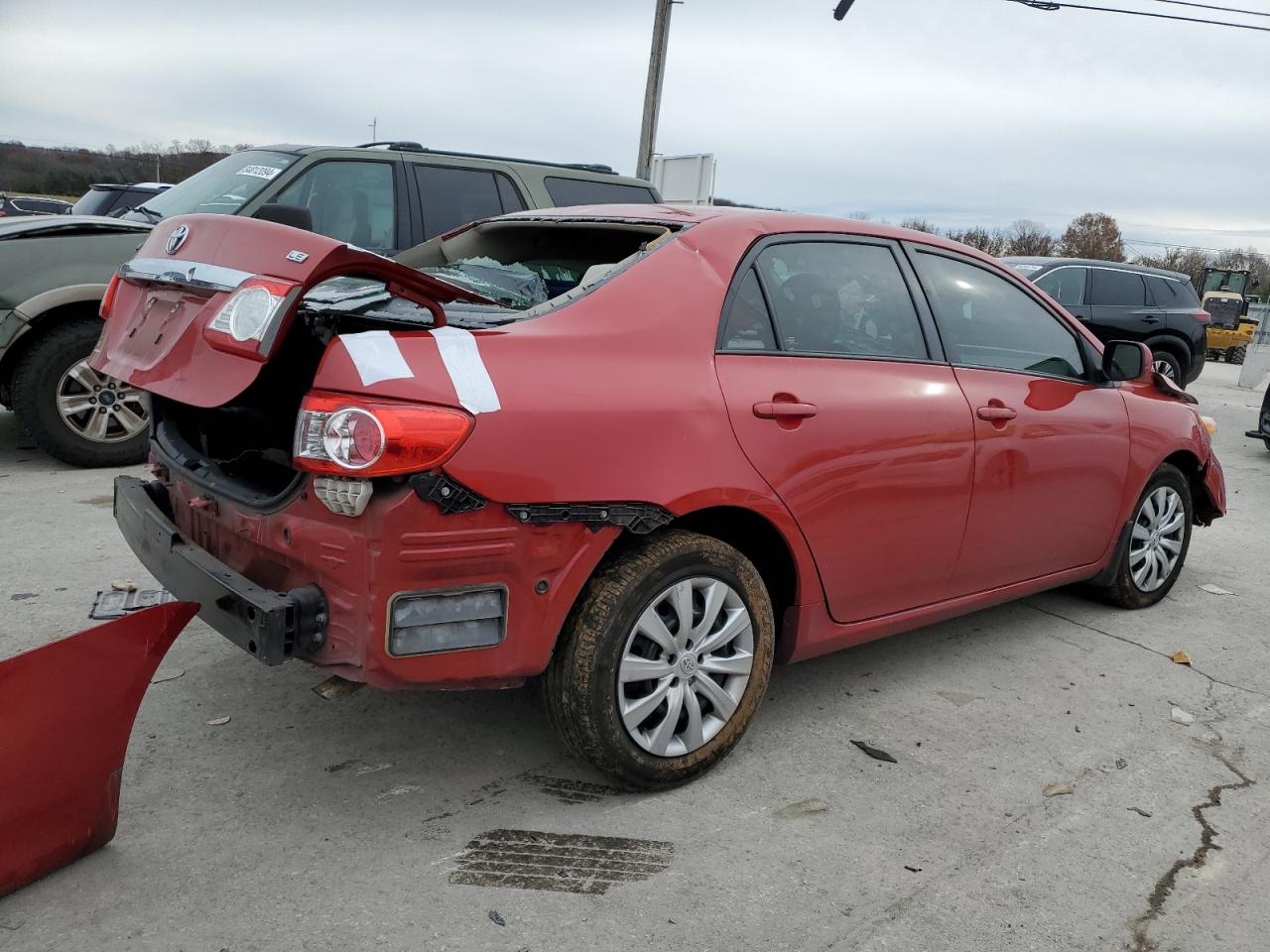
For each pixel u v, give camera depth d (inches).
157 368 107.6
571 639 107.9
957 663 166.6
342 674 98.3
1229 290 1540.4
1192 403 199.9
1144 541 192.1
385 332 98.3
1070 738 141.6
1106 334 498.3
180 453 123.6
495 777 120.0
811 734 137.5
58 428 240.5
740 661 121.3
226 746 123.4
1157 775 132.3
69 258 235.9
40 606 160.1
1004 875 108.0
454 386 96.3
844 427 127.1
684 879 103.0
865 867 107.6
